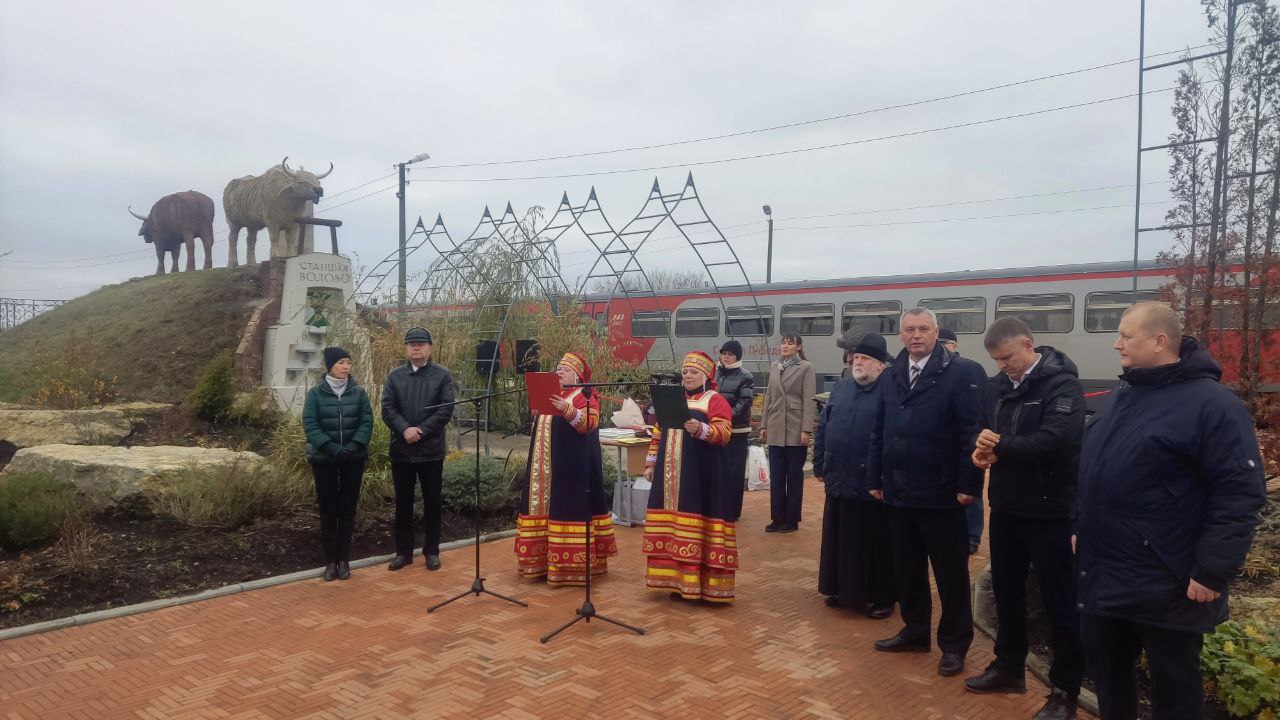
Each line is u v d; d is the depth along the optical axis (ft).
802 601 18.70
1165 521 9.67
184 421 34.47
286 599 18.39
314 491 24.52
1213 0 21.47
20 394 39.83
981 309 53.11
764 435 25.82
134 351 41.88
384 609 17.72
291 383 40.57
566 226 46.65
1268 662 12.29
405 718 12.48
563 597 18.71
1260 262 20.97
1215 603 9.54
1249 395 21.40
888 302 56.80
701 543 18.15
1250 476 9.09
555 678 14.02
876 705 13.16
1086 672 14.40
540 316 45.52
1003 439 12.78
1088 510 10.43
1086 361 49.42
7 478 21.67
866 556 17.43
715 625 16.92
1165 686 9.69
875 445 16.01
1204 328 21.74
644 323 68.23
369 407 20.74
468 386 44.62
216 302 45.60
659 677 14.12
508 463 28.27
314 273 41.91
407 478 20.93
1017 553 13.21
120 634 16.11
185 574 19.38
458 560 21.84
